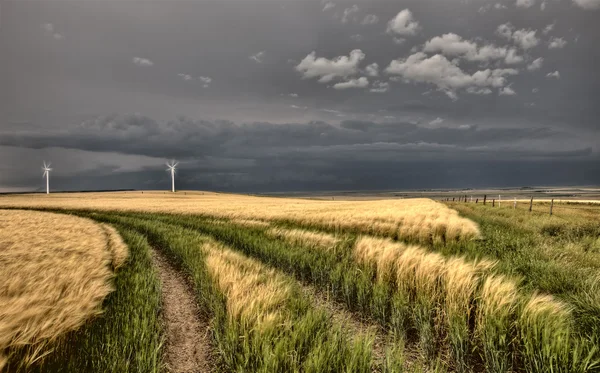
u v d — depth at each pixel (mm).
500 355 3994
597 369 3506
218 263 7316
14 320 3629
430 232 15023
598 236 13164
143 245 12906
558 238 13148
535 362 3723
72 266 6641
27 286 5102
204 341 4988
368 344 3812
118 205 53875
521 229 16172
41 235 13922
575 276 6754
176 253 11453
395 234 15414
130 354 3963
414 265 6551
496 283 5098
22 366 3578
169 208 42938
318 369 3469
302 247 10875
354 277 7066
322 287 7609
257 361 3869
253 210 35125
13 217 27812
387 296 5930
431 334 4520
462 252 10898
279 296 5297
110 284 6172
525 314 4340
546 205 46062
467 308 4840
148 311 5277
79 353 4004
